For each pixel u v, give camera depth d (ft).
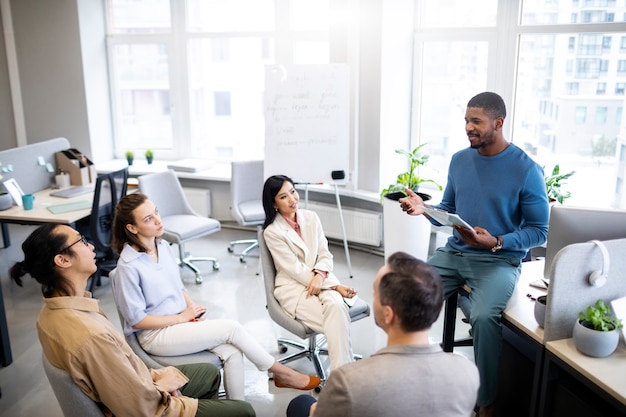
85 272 6.78
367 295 14.02
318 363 10.60
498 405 9.21
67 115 19.74
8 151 14.76
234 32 18.99
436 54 15.90
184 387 7.96
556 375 7.41
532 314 8.04
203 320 8.95
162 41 19.79
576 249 7.04
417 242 14.11
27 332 12.36
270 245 10.09
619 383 6.32
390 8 15.11
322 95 14.39
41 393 10.17
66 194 15.07
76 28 18.94
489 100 8.82
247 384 10.47
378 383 4.87
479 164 9.22
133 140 21.16
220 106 19.95
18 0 19.01
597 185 14.42
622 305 7.23
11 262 16.40
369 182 16.48
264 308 13.46
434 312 5.08
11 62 19.43
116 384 6.46
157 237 9.12
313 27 18.06
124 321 8.50
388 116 15.96
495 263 8.93
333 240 17.70
